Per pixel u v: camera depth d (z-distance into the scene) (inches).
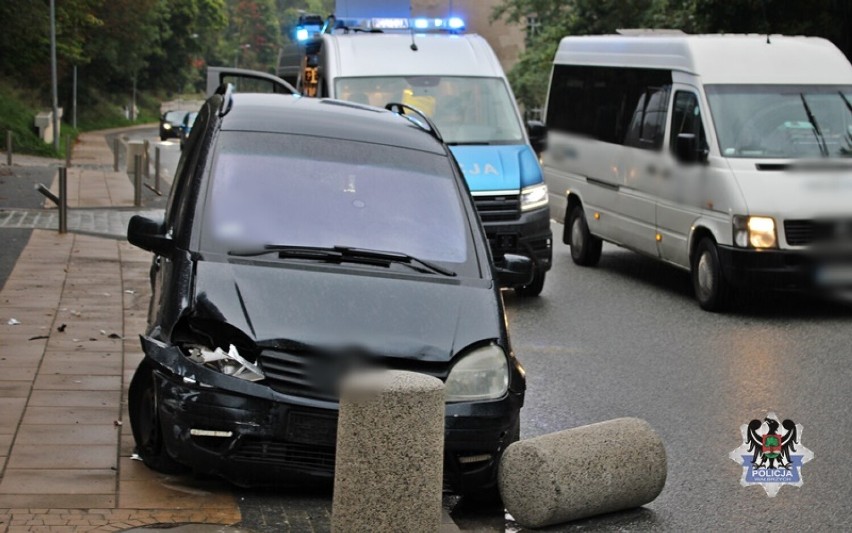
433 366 285.3
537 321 586.9
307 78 738.8
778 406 418.9
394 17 783.7
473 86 682.8
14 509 263.6
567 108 824.3
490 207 622.2
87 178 1365.7
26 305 522.9
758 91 649.0
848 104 649.0
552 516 285.3
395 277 305.1
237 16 7426.2
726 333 560.1
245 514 275.1
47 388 373.7
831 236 592.1
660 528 292.5
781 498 318.7
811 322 591.8
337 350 280.2
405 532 250.1
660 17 1624.0
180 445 280.4
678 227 654.5
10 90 2534.5
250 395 275.3
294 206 321.1
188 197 322.3
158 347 286.2
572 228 812.0
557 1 2640.3
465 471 288.5
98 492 279.3
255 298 289.7
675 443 370.3
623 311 620.1
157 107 4660.4
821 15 1157.7
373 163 339.0
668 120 674.8
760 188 596.7
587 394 432.5
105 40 3715.6
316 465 279.3
